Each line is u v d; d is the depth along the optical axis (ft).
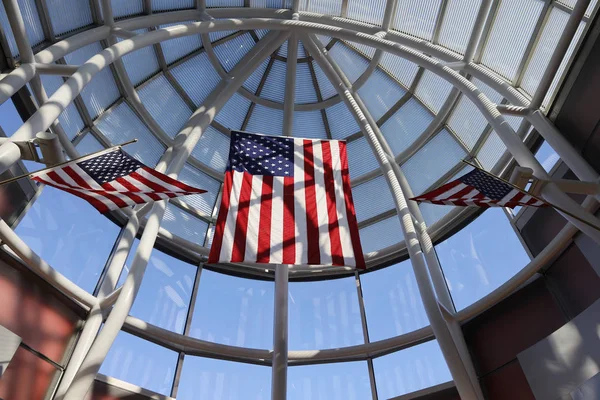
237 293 47.24
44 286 33.35
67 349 33.68
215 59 53.93
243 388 40.45
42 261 31.22
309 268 49.75
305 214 28.45
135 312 40.19
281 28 46.68
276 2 51.34
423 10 47.34
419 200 24.34
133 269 33.45
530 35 38.88
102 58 33.01
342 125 59.41
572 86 29.91
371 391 40.04
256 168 30.76
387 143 55.93
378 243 51.31
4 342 27.40
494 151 44.98
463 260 42.65
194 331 42.52
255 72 57.77
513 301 36.35
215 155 56.95
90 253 39.24
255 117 59.36
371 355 42.37
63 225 37.63
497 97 43.83
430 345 40.06
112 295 34.35
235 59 56.08
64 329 33.99
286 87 52.75
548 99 36.37
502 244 40.01
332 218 28.35
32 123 25.88
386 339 41.63
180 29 40.32
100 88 44.65
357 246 26.94
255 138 32.89
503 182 24.04
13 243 29.27
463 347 35.73
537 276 35.70
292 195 29.50
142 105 48.49
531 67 39.42
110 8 37.37
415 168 53.21
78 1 37.40
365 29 49.32
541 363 30.55
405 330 42.47
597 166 29.25
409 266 46.83
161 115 52.16
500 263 39.24
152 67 50.47
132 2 42.14
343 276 49.52
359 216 54.85
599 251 29.78
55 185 21.24
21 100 33.60
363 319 45.16
